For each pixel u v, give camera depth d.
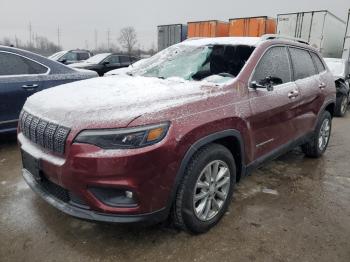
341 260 2.67
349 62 10.95
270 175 4.38
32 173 2.84
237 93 3.12
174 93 2.81
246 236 2.93
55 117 2.60
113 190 2.42
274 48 3.83
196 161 2.68
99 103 2.60
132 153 2.32
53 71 5.48
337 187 4.07
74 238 2.84
